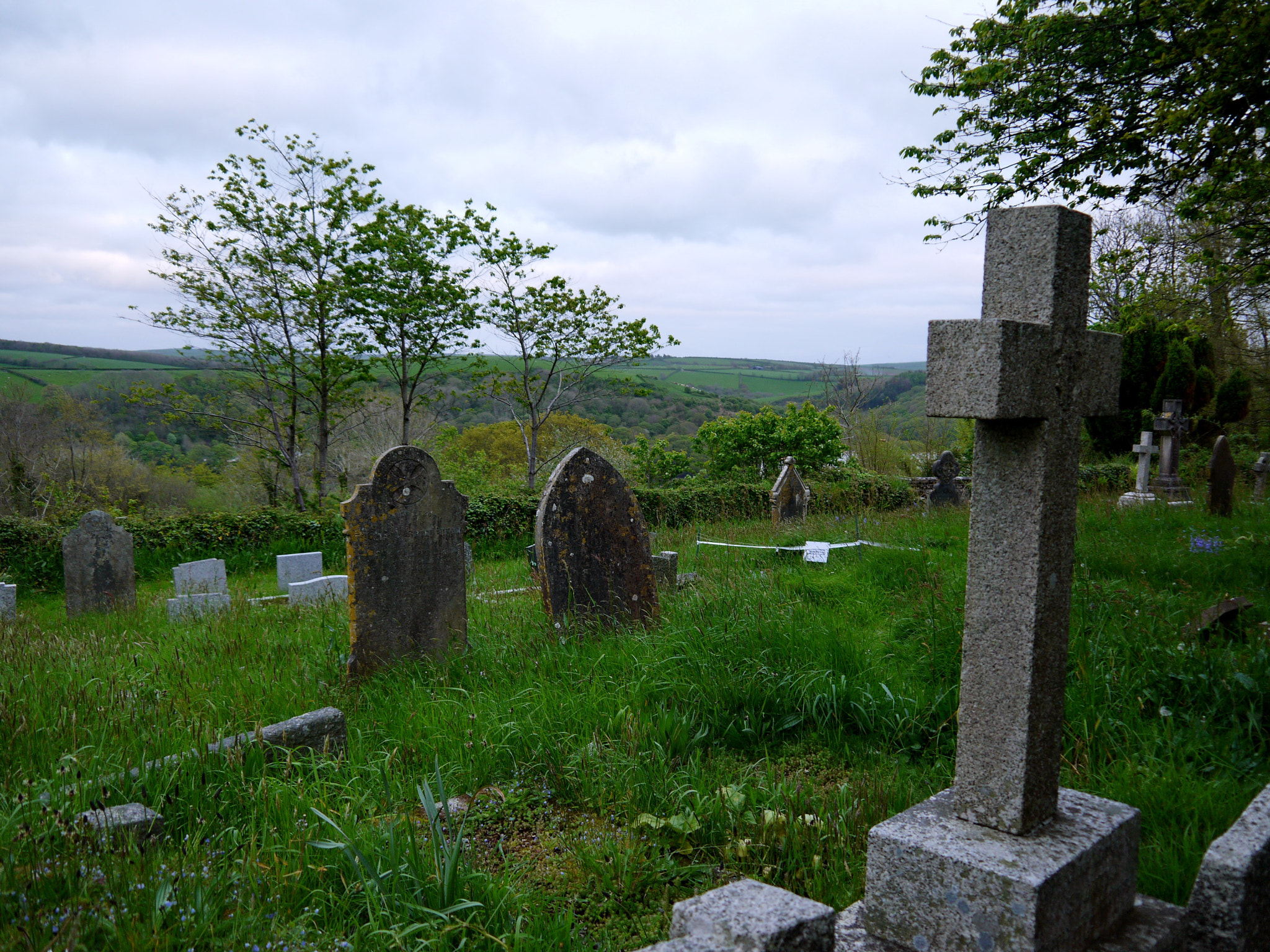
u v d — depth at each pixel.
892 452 25.14
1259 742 3.81
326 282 18.48
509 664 5.60
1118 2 8.04
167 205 17.45
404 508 5.86
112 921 2.35
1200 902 2.27
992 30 9.14
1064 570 2.30
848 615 6.36
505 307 20.19
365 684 5.60
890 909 2.29
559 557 6.27
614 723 4.36
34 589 12.71
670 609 6.62
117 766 3.56
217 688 5.27
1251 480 16.47
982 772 2.31
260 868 2.81
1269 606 5.43
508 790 3.86
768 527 12.84
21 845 2.69
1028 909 2.01
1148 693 4.19
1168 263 10.85
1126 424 20.08
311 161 17.97
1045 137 8.93
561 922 2.75
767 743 4.47
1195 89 7.54
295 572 12.04
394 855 2.81
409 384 21.59
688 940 1.92
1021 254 2.29
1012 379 2.08
